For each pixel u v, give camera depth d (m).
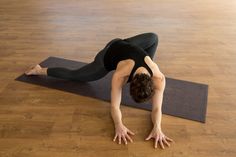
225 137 1.94
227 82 2.62
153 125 2.00
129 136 1.92
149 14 4.74
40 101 2.30
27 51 3.23
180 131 1.99
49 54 3.17
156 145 1.84
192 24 4.25
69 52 3.24
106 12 4.82
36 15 4.61
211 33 3.88
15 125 2.03
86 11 4.86
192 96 2.39
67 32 3.88
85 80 2.45
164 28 4.08
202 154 1.79
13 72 2.75
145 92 1.65
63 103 2.29
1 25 4.11
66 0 5.55
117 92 1.92
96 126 2.03
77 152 1.80
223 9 5.04
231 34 3.84
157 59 3.07
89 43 3.52
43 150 1.81
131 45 2.03
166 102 2.30
